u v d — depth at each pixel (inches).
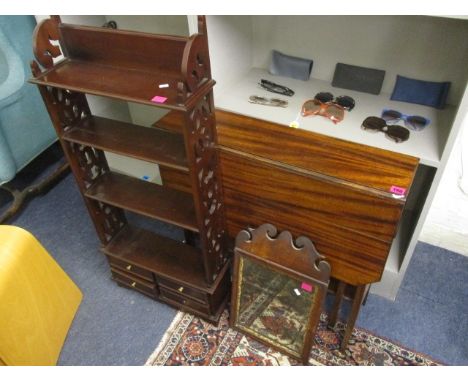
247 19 58.6
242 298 57.4
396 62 53.6
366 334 59.3
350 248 48.0
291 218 50.6
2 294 45.9
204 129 43.1
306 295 51.4
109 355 59.3
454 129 41.8
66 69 45.2
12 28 70.0
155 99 38.8
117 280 67.2
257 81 61.9
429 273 67.2
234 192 52.7
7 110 72.9
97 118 53.0
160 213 53.0
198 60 38.3
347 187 43.4
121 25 69.2
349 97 55.6
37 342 53.1
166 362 58.0
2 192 87.3
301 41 58.7
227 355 58.1
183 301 61.8
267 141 50.1
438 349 57.4
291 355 56.6
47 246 75.7
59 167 90.7
